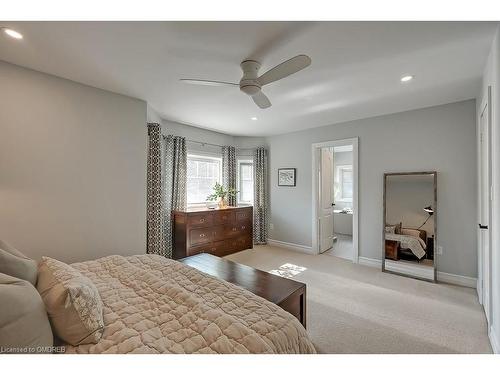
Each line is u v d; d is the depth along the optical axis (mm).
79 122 2510
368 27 1610
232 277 2076
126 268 1805
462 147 3010
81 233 2535
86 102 2555
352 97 2902
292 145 4785
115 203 2797
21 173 2176
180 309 1277
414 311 2357
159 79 2428
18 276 1227
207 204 4836
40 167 2275
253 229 5039
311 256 4301
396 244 3447
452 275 3076
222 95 2857
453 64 2102
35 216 2250
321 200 4641
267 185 5180
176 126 4223
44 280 1259
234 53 1938
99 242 2670
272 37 1724
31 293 1006
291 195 4797
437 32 1660
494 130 1802
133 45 1830
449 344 1860
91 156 2600
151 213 3402
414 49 1874
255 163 5129
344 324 2139
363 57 1991
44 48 1871
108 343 1042
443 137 3139
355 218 3883
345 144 4027
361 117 3754
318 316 2271
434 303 2520
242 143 5336
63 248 2412
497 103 1677
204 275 1724
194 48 1868
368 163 3768
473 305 2473
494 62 1742
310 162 4512
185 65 2139
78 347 1042
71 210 2467
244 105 3217
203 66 2154
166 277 1688
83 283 1188
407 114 3410
